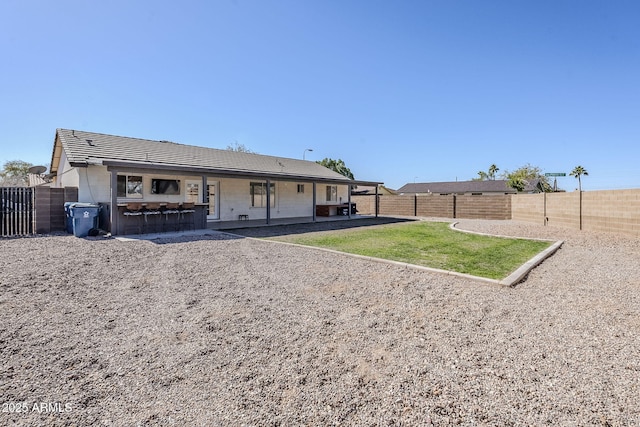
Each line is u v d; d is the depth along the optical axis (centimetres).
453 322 342
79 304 387
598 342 294
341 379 232
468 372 242
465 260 675
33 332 308
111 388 219
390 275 542
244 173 1323
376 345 287
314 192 1627
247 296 424
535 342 295
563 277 539
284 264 618
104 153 1190
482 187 4234
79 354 267
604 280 517
